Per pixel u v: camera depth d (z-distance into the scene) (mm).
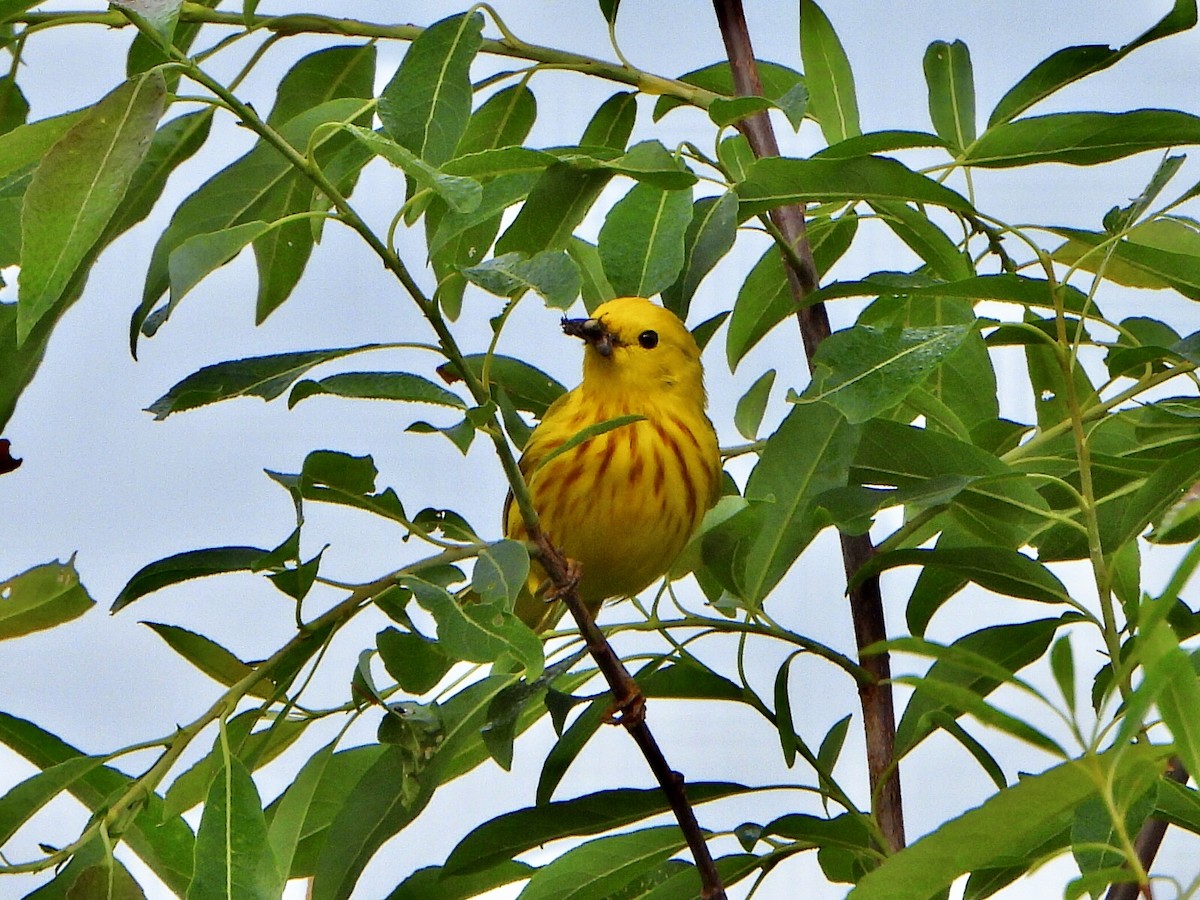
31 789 6012
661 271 6418
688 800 7383
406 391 5969
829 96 9055
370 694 6438
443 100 6406
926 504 7215
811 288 8367
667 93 8727
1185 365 7523
